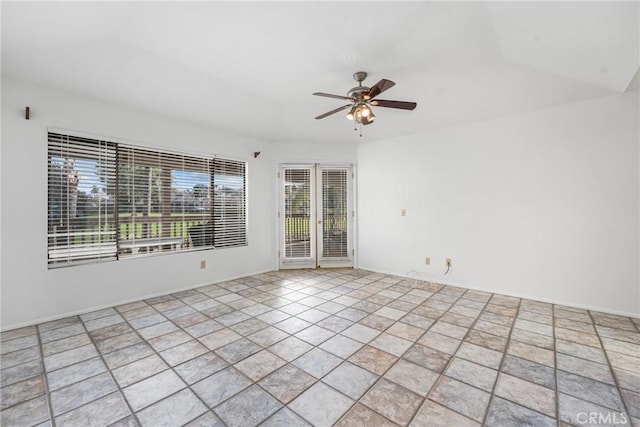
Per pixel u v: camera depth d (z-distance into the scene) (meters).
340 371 1.98
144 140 3.50
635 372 1.96
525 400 1.68
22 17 1.89
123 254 3.38
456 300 3.46
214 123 4.04
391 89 3.19
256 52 2.51
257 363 2.09
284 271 4.99
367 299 3.50
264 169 4.91
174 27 2.17
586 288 3.19
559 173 3.33
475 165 3.92
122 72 2.78
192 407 1.64
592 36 2.05
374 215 4.96
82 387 1.81
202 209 4.14
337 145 5.11
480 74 2.85
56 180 2.91
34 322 2.75
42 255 2.80
